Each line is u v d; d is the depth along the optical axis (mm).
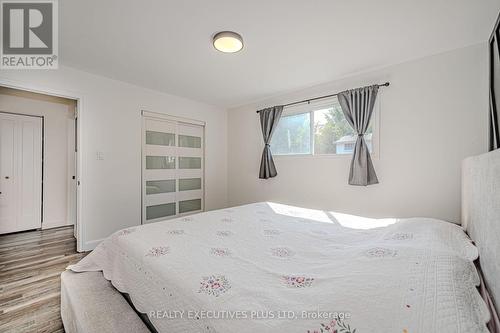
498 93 1587
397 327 601
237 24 1731
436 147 2111
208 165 4039
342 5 1513
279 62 2359
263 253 1179
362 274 865
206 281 891
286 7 1535
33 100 3635
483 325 652
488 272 896
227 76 2746
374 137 2469
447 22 1681
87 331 985
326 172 2885
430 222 1512
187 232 1518
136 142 3139
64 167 3914
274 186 3488
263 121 3547
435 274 839
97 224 2777
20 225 3510
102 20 1696
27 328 1417
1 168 3367
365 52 2135
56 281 1989
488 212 907
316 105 3006
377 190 2457
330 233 1503
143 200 3219
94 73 2709
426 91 2164
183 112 3658
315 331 612
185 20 1690
